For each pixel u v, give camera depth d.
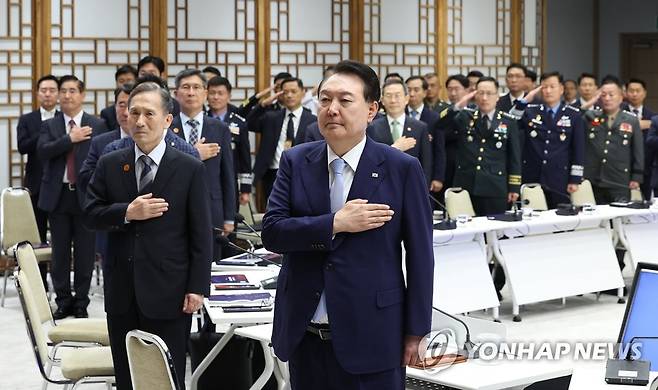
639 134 9.70
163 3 10.22
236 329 4.57
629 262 9.54
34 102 9.62
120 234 4.51
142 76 6.29
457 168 8.79
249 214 9.02
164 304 4.44
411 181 3.28
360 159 3.29
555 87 9.34
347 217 3.17
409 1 11.80
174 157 4.52
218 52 10.61
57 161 7.85
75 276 7.89
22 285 4.68
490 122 8.63
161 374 3.54
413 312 3.25
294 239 3.21
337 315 3.21
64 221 7.87
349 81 3.25
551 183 9.32
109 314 4.54
